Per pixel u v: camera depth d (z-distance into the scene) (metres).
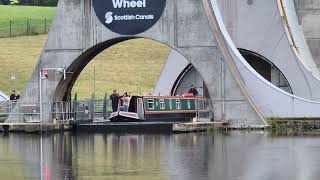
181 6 99.00
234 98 98.44
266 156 71.88
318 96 113.44
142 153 74.19
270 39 115.75
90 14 100.69
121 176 60.91
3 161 69.31
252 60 119.81
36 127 96.81
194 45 98.88
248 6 116.50
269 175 61.22
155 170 63.72
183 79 122.00
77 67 103.12
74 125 99.88
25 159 70.56
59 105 101.38
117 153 74.31
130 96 105.62
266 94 102.81
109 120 107.31
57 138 89.31
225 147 78.69
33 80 101.38
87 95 162.62
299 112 101.88
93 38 100.62
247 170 63.66
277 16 115.62
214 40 98.56
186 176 60.84
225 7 117.00
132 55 193.62
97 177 60.44
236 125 98.44
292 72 114.69
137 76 180.88
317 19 119.06
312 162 67.88
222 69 98.56
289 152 74.62
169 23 99.25
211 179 59.59
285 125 99.38
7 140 87.25
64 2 101.19
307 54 118.25
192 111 113.44
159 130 97.06
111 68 183.62
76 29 100.94
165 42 99.44
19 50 195.00
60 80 100.88
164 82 121.69
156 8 99.38
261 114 99.31
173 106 110.00
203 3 98.88
